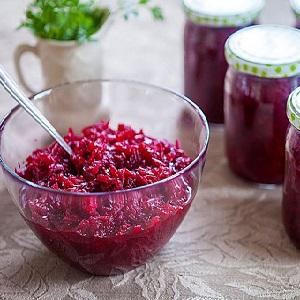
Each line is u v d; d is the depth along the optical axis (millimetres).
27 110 969
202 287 967
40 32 1243
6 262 1020
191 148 1062
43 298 954
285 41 1124
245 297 948
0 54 1465
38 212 909
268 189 1164
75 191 931
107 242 906
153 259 1020
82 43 1225
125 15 1301
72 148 1041
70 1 1221
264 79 1078
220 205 1127
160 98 1146
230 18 1213
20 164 1064
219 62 1256
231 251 1034
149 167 985
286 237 1061
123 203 883
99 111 1186
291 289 960
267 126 1105
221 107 1298
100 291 965
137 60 1472
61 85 1125
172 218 934
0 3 1680
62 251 946
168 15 1646
